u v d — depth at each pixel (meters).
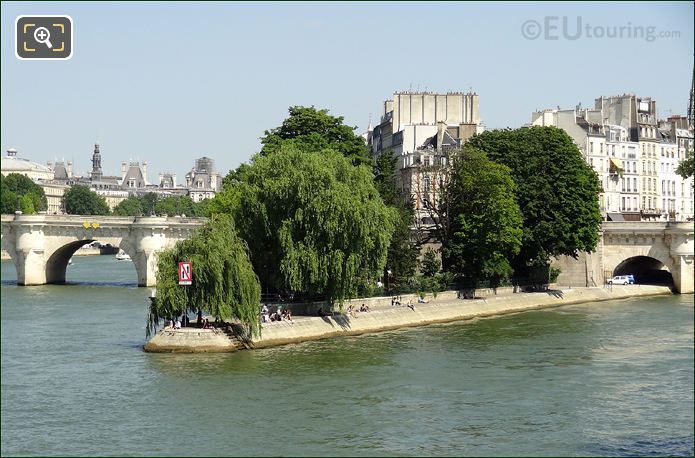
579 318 129.50
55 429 68.94
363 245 108.69
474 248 138.50
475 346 103.12
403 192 150.38
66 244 182.50
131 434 68.00
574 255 151.88
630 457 63.53
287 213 106.25
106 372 86.94
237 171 147.12
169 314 97.69
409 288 131.25
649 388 81.81
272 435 67.94
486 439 67.50
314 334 107.38
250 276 98.56
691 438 67.38
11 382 82.62
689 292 164.00
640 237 165.38
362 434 68.38
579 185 148.62
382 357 95.62
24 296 156.50
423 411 74.25
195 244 98.00
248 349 99.12
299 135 140.88
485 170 138.25
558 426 70.50
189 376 85.44
